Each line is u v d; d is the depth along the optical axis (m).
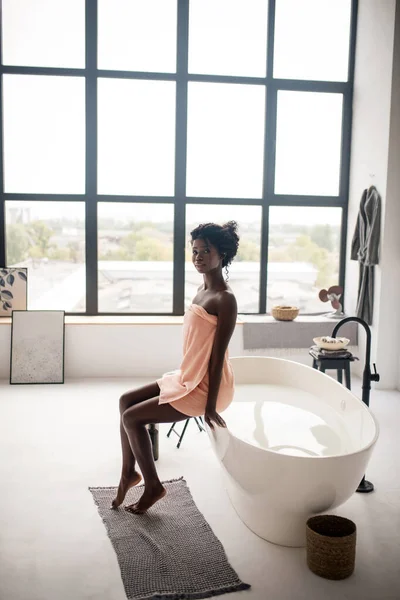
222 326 2.88
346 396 3.60
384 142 5.38
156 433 3.80
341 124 6.16
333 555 2.58
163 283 6.17
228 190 6.13
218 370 2.90
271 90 6.02
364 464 2.72
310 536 2.65
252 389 4.17
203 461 3.83
